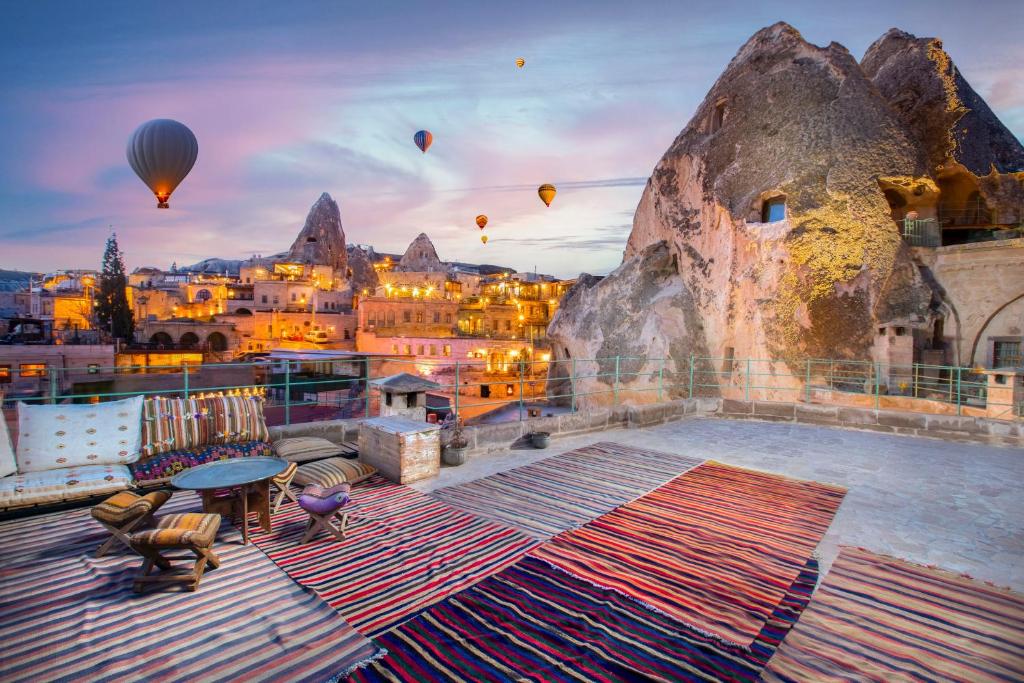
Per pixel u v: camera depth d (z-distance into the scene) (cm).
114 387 3206
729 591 426
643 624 376
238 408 718
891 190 2159
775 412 1241
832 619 388
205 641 351
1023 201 2322
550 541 521
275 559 475
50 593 412
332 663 328
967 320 1925
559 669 324
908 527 577
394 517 581
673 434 1082
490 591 420
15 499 521
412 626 369
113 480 571
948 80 2380
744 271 1997
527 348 5466
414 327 6194
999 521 597
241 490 510
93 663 328
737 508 627
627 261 2661
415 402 873
